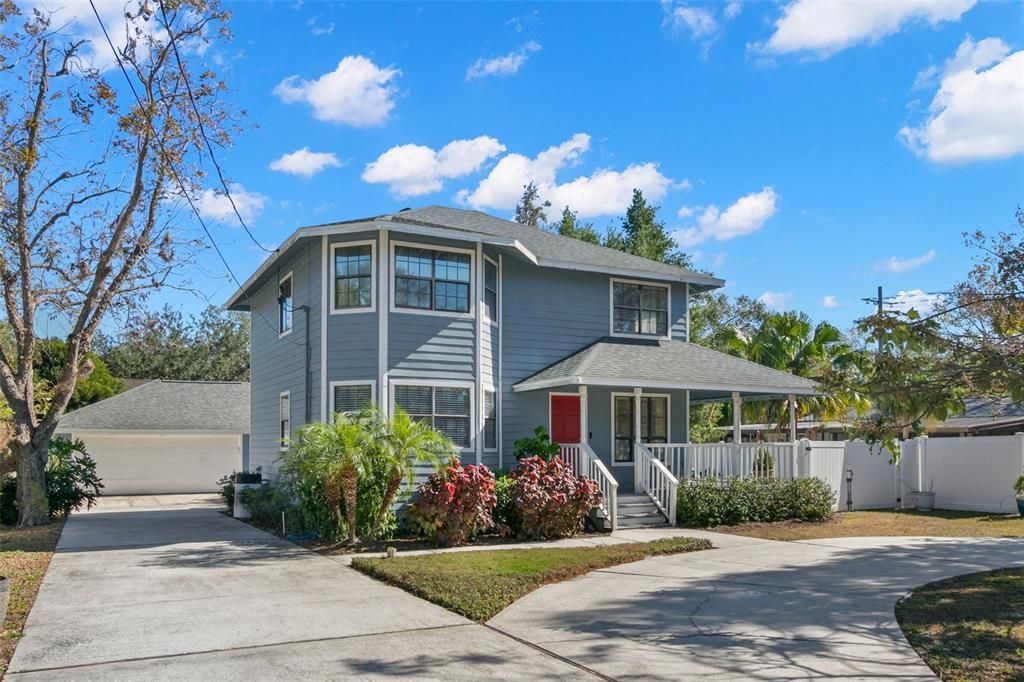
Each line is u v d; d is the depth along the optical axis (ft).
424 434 45.34
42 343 72.84
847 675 20.56
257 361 75.20
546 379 56.54
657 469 55.57
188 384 103.60
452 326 55.26
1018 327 22.35
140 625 26.11
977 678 20.08
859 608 28.14
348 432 44.39
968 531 50.80
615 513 51.03
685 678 20.47
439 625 26.27
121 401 96.12
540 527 47.50
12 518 57.98
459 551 41.96
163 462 93.76
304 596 30.83
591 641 24.23
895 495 67.26
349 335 53.72
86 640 24.23
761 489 56.03
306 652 23.06
